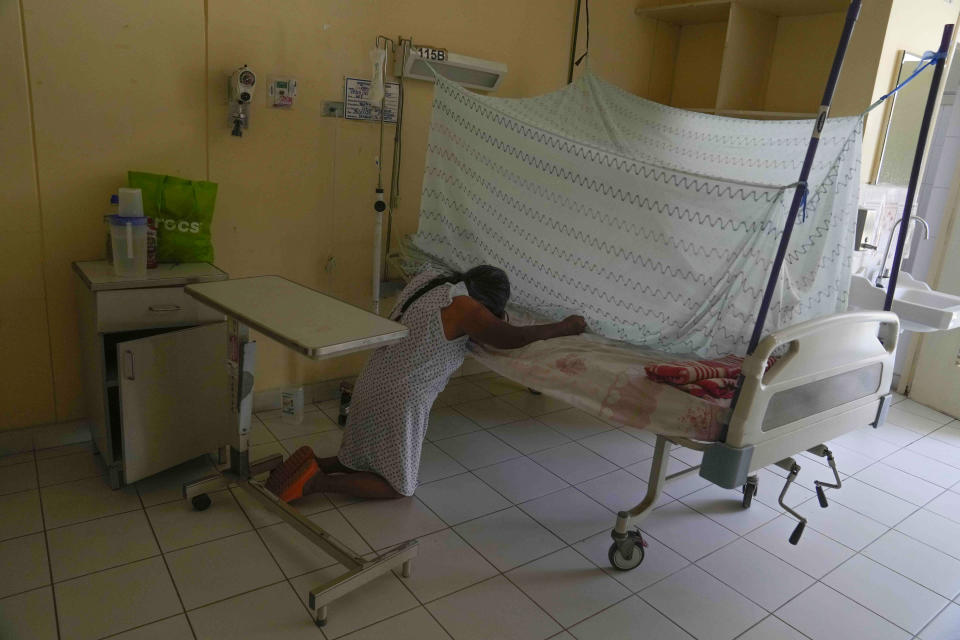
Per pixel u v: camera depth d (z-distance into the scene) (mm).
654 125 2951
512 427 3012
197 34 2396
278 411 2943
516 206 2504
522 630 1751
